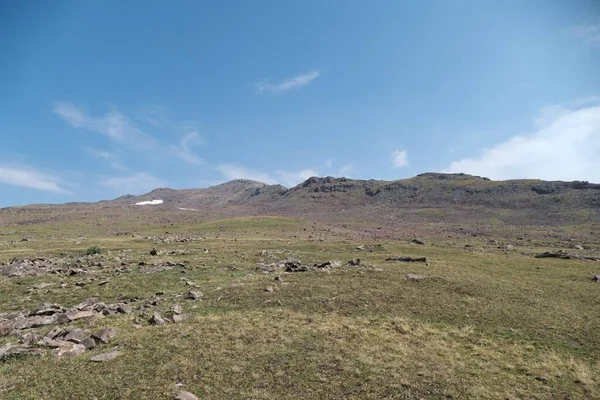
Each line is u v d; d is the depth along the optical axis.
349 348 21.45
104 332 22.20
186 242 83.69
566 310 30.52
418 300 31.78
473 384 17.89
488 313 29.17
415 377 18.31
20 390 15.70
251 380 17.28
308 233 120.62
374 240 97.25
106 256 59.41
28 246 74.31
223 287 35.38
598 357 21.59
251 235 107.69
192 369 18.09
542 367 20.14
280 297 31.89
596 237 117.88
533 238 119.12
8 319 26.28
